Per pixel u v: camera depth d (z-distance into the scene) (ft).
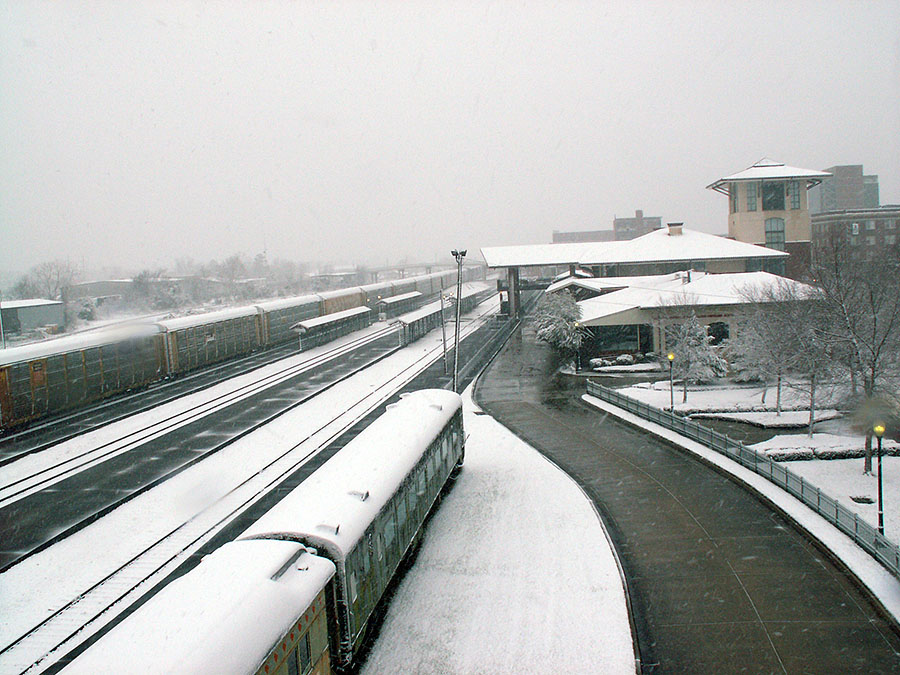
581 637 39.09
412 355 158.61
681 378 118.32
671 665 36.63
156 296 293.43
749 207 220.43
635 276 209.87
